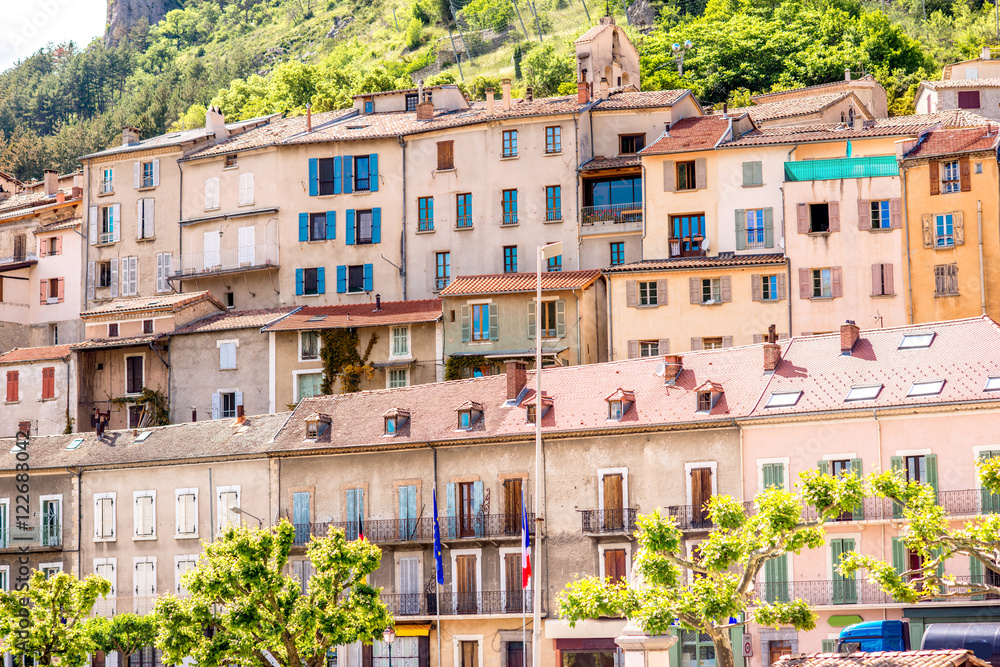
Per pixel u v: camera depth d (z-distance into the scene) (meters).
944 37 149.75
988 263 67.44
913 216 69.38
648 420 58.78
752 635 55.06
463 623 61.22
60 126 172.25
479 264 81.94
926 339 56.69
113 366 82.31
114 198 93.19
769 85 129.88
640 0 172.00
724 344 71.19
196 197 90.12
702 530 56.62
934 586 38.50
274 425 68.50
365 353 76.62
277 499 66.00
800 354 59.06
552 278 75.19
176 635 51.50
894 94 125.31
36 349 85.31
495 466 61.69
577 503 59.78
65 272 94.19
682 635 56.66
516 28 186.50
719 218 75.50
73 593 54.22
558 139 81.81
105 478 70.44
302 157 86.81
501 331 74.62
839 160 73.19
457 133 83.62
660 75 128.50
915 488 38.09
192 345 79.94
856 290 69.75
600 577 58.75
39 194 105.62
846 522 54.12
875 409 54.09
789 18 145.62
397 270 83.69
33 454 73.12
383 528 63.47
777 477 55.94
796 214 71.38
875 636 46.62
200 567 51.91
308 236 85.75
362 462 64.62
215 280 88.38
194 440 69.81
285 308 82.81
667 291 72.25
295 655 51.41
